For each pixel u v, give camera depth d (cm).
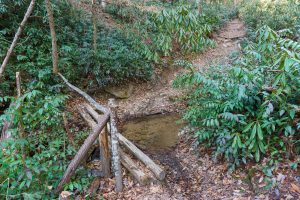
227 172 297
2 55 446
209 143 335
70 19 606
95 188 286
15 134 258
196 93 378
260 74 281
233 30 997
